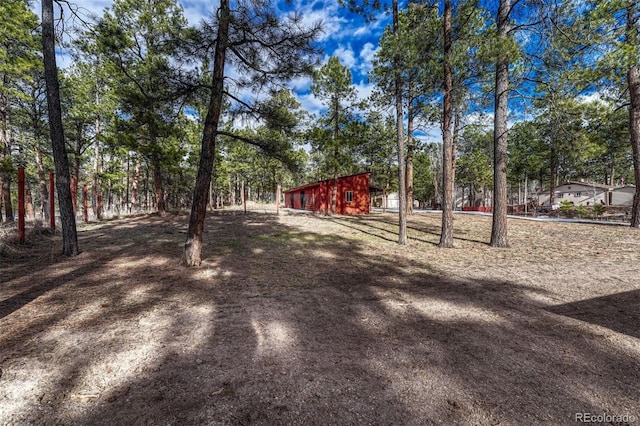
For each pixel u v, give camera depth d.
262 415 1.78
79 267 5.62
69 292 4.21
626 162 29.44
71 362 2.38
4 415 1.75
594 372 2.28
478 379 2.19
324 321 3.36
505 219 8.20
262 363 2.41
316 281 5.09
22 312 3.46
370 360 2.47
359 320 3.39
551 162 26.05
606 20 6.52
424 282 5.02
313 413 1.81
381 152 26.16
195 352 2.58
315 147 16.92
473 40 6.89
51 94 6.32
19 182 7.29
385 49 7.44
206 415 1.78
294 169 7.64
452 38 7.96
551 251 7.42
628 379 2.18
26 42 10.92
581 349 2.65
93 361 2.40
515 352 2.61
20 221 7.32
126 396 1.96
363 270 5.85
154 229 11.02
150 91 6.82
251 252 7.45
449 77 7.88
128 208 25.17
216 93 6.09
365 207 24.86
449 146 8.16
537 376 2.22
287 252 7.56
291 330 3.10
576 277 5.11
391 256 7.15
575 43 6.71
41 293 4.16
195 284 4.74
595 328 3.10
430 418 1.77
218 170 26.34
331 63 16.34
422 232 11.48
